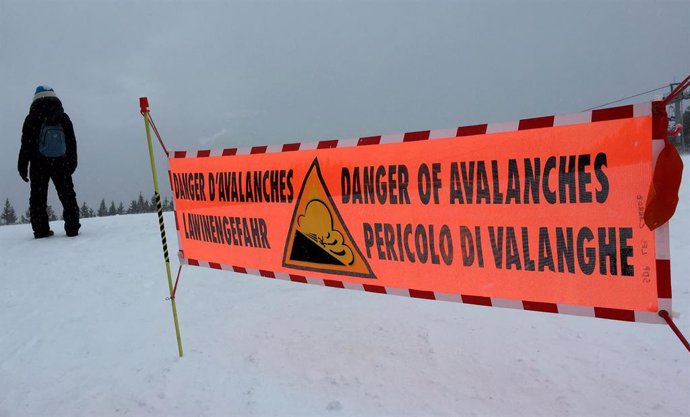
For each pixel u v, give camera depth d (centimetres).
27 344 381
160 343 369
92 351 362
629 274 229
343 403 268
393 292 300
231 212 363
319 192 318
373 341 348
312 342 353
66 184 809
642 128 219
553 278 247
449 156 270
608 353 308
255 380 301
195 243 394
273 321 399
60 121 779
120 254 674
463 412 253
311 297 455
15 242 790
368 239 304
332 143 309
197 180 381
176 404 279
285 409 266
